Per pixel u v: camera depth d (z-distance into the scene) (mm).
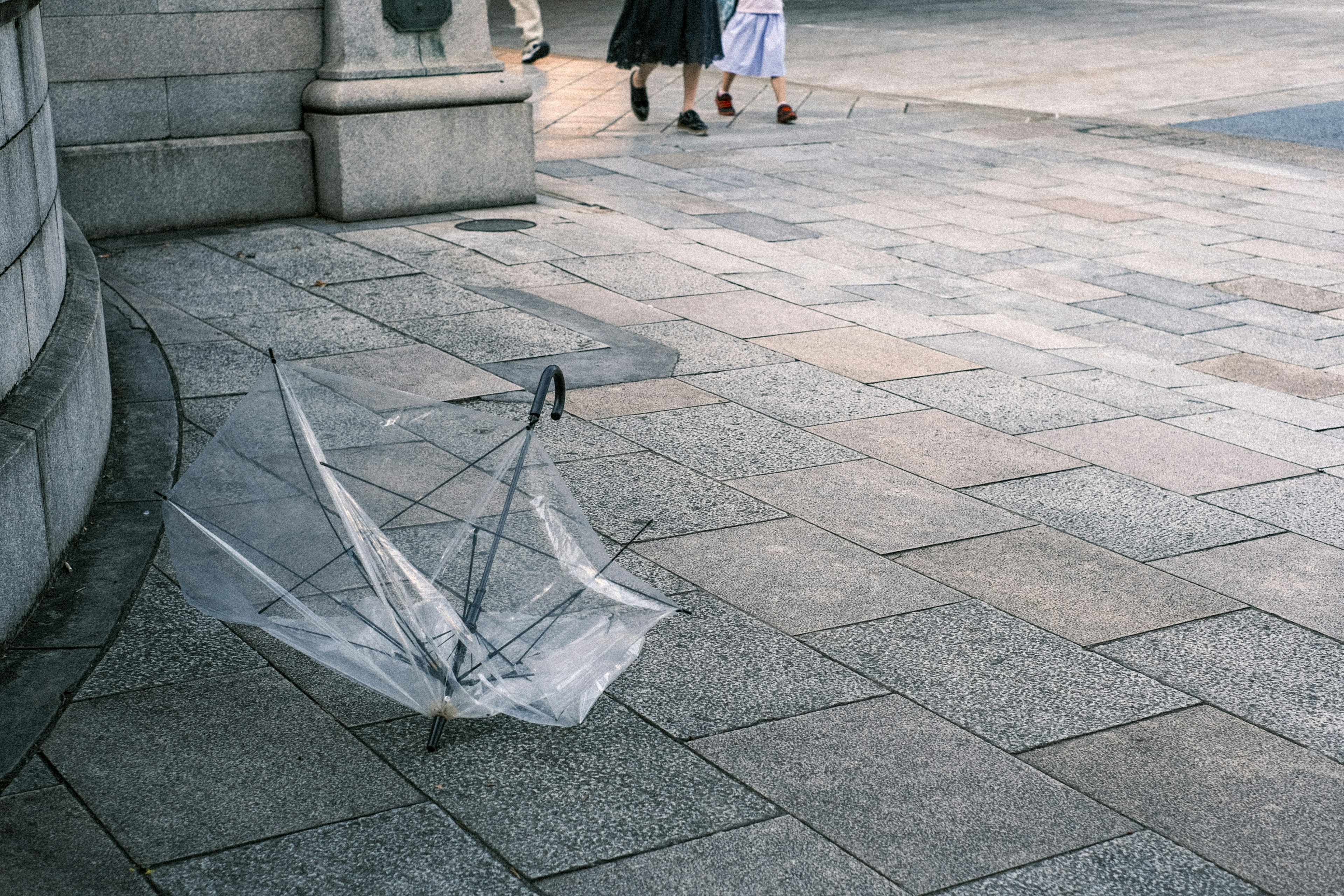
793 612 4094
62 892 2711
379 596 2871
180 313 7055
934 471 5316
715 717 3488
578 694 2887
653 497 4961
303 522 2928
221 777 3139
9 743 3234
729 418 5863
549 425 5676
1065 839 3014
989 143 13008
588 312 7391
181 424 5445
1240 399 6363
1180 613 4176
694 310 7523
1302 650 3961
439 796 3094
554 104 14484
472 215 9531
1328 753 3416
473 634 2855
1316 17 23531
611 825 3008
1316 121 14305
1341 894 2855
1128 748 3408
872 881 2840
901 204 10484
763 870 2863
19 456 3758
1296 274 8719
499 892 2762
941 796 3164
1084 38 21141
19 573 3760
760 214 10000
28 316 4348
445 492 2969
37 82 4832
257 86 9016
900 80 17203
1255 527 4859
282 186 9211
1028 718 3533
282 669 3650
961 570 4430
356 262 8180
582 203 10102
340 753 3256
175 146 8734
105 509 4625
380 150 9164
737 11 13641
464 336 6855
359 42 8984
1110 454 5574
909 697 3625
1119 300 8078
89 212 8547
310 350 6516
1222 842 3023
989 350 7016
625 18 13102
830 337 7133
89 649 3701
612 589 3070
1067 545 4660
